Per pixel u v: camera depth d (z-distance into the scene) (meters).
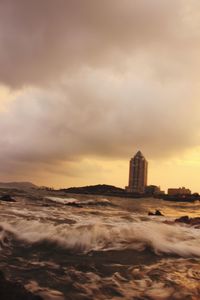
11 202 23.94
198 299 5.82
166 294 5.97
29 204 23.42
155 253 9.03
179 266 7.94
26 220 12.23
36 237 9.91
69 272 7.02
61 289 5.98
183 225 15.01
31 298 5.12
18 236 10.01
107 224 12.11
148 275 7.09
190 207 52.91
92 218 15.55
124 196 115.44
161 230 11.61
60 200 35.03
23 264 7.43
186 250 9.55
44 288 5.97
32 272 6.87
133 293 5.96
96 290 6.04
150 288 6.26
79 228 10.97
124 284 6.43
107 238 10.05
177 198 99.56
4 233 10.20
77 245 9.33
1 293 5.14
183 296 5.91
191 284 6.59
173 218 19.69
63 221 13.14
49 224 11.62
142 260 8.30
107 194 121.06
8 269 6.98
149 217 18.69
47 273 6.85
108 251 8.95
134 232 10.77
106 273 7.11
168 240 10.45
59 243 9.43
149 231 11.12
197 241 10.70
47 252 8.59
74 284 6.28
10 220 12.06
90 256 8.41
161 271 7.43
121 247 9.36
